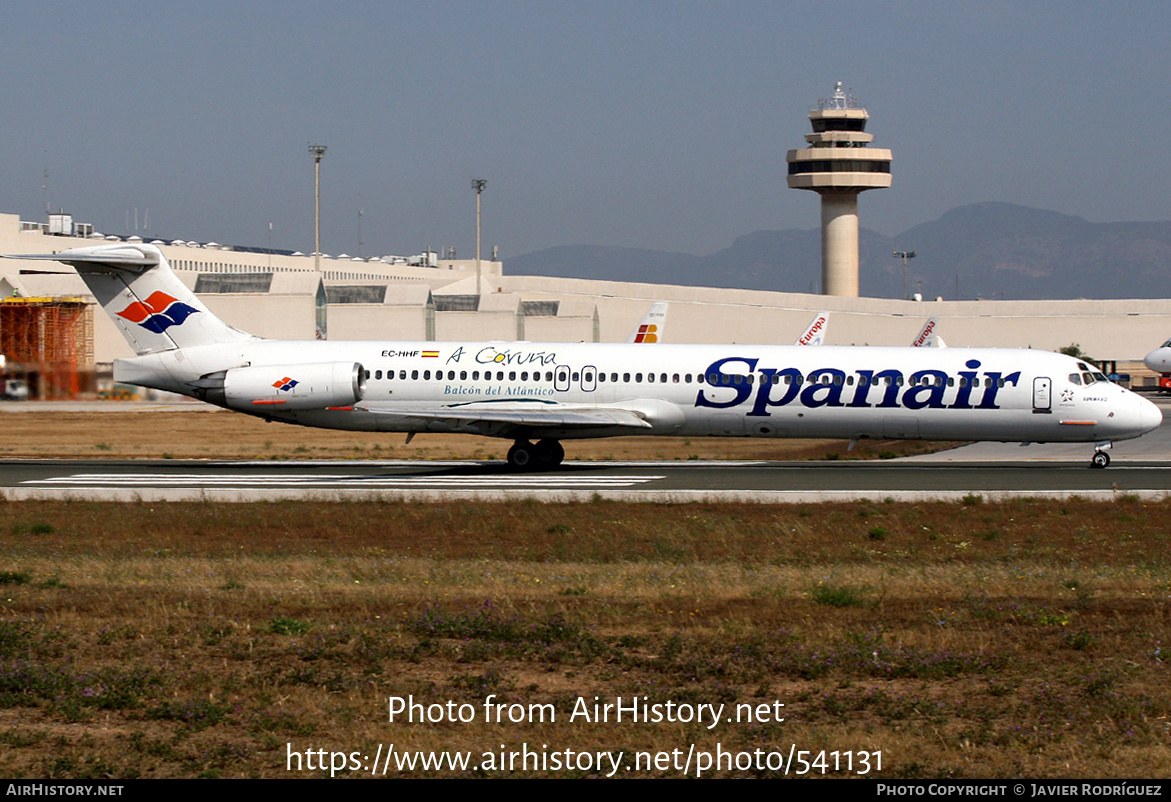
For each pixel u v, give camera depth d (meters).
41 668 33.91
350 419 96.25
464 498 78.12
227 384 94.69
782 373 94.00
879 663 35.50
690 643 38.12
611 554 59.41
